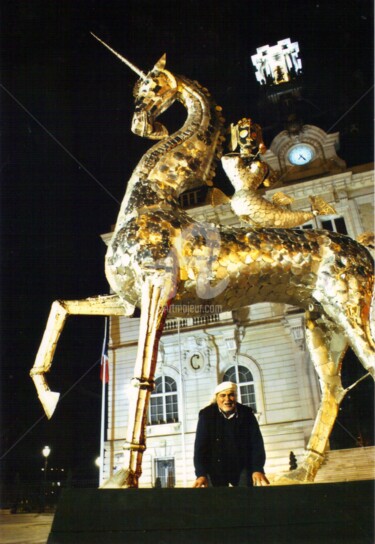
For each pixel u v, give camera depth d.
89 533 1.74
